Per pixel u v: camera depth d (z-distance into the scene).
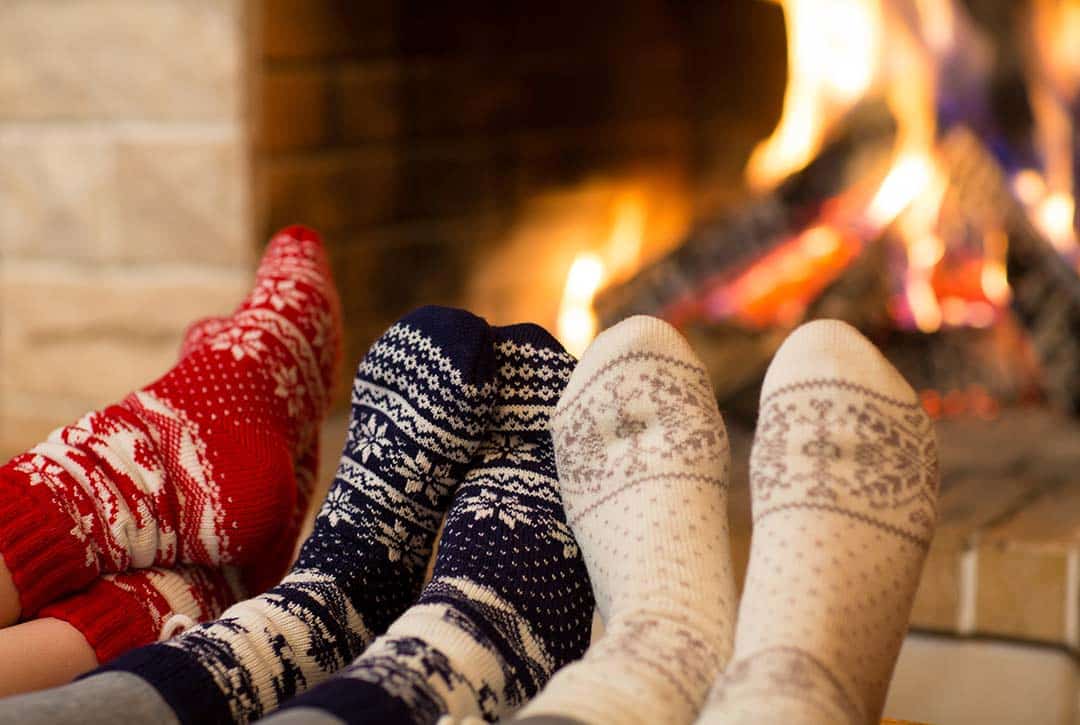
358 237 1.80
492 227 2.03
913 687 1.17
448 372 0.94
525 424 0.98
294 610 0.82
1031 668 1.14
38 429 1.76
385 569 0.91
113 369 1.77
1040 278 1.66
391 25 1.81
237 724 0.73
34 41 1.71
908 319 1.69
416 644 0.74
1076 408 1.61
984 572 1.14
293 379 1.04
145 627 0.86
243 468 0.93
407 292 1.90
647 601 0.80
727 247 1.75
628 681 0.69
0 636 0.80
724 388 1.62
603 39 2.17
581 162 2.16
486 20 1.96
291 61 1.68
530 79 2.05
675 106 2.28
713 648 0.76
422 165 1.89
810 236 1.72
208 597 0.92
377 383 0.97
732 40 2.14
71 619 0.83
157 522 0.88
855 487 0.84
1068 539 1.14
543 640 0.85
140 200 1.70
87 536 0.84
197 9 1.63
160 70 1.66
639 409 0.93
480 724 0.66
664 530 0.86
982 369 1.65
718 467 0.92
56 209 1.75
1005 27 1.70
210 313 1.70
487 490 0.94
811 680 0.68
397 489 0.93
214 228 1.67
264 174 1.66
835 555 0.79
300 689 0.79
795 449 0.86
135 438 0.90
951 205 1.70
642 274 1.80
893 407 0.88
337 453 1.55
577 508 0.91
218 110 1.64
